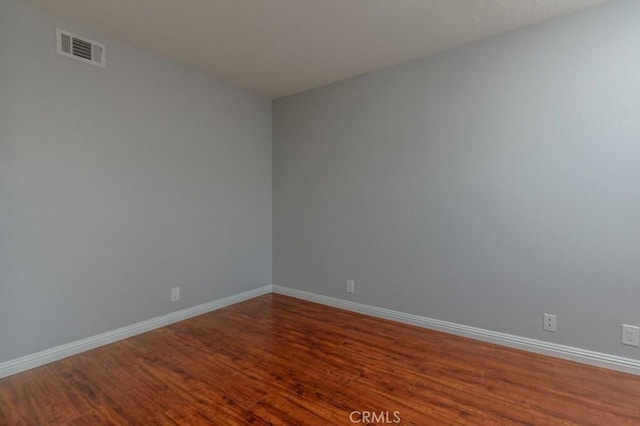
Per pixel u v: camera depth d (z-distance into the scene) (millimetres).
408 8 2193
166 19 2330
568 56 2264
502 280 2547
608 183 2156
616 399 1851
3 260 2090
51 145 2283
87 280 2480
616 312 2146
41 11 2221
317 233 3652
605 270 2176
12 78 2109
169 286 3018
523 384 2006
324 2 2133
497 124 2539
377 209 3195
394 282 3107
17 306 2148
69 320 2389
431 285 2891
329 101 3520
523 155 2441
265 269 4000
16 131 2131
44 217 2262
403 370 2182
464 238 2711
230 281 3582
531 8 2191
